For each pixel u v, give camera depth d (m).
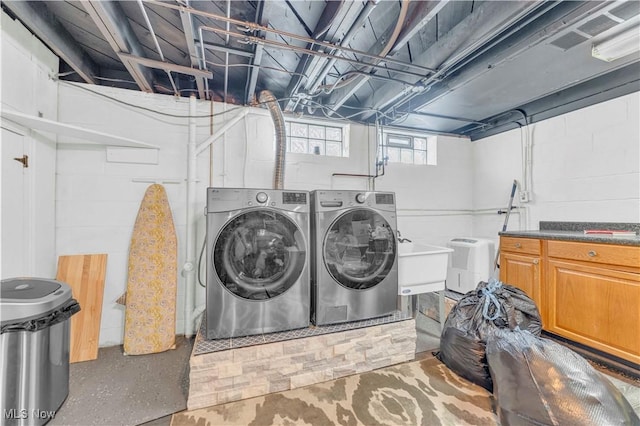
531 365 1.52
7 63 1.84
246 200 1.94
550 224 3.06
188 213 2.64
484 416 1.61
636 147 2.43
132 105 2.57
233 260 1.89
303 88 2.64
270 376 1.82
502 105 3.13
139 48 2.26
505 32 1.96
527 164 3.29
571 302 2.30
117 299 2.46
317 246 2.08
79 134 2.21
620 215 2.54
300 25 2.01
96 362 2.20
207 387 1.70
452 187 3.87
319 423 1.56
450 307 2.81
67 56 2.18
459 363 2.00
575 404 1.34
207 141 2.70
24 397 1.44
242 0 1.86
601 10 1.64
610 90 2.58
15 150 1.93
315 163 3.16
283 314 1.97
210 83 2.97
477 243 3.11
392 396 1.79
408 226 3.61
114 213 2.49
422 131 3.73
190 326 2.62
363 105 3.27
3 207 1.83
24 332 1.44
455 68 2.41
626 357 1.97
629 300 1.96
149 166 2.59
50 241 2.28
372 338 2.09
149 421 1.59
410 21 1.81
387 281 2.24
